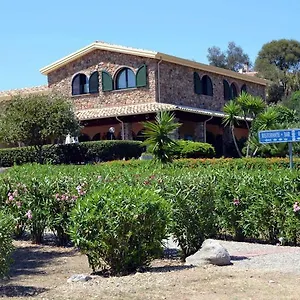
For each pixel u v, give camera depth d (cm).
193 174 1013
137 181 1025
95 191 865
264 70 6594
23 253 1081
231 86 3884
